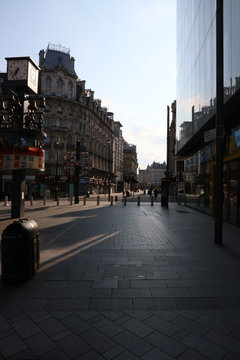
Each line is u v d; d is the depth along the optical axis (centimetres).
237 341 239
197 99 1305
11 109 1036
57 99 4006
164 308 305
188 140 1538
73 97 4275
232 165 977
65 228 881
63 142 4044
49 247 608
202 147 1502
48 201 2517
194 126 1370
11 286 371
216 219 652
